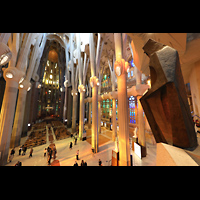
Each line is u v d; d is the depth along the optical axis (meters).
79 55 16.92
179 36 2.39
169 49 1.13
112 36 13.45
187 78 5.40
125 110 7.79
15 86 8.96
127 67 8.12
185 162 0.78
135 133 11.65
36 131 20.09
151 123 1.39
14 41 8.83
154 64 1.17
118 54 8.43
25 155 10.01
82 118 16.11
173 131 1.12
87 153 10.85
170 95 1.03
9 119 8.41
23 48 9.56
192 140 1.10
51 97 44.38
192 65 3.94
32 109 22.72
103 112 27.23
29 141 14.25
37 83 24.09
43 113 40.47
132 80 19.14
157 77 1.15
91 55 12.52
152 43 1.31
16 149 11.54
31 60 14.22
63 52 34.00
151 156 10.02
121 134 7.68
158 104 1.23
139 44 3.79
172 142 1.16
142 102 1.40
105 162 8.93
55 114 44.22
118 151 8.19
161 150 1.01
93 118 11.88
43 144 13.38
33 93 23.09
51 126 25.67
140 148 9.75
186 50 2.94
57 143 13.91
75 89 20.70
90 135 18.56
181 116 1.02
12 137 12.09
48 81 43.91
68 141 14.84
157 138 1.37
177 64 1.07
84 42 16.84
